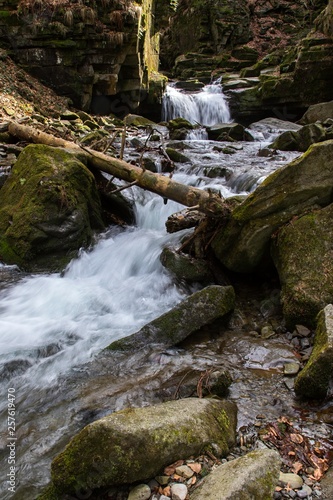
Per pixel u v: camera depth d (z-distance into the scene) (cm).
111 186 669
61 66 1401
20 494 239
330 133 1027
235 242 445
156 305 456
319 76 1692
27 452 268
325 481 233
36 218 558
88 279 545
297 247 395
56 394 324
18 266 566
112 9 1413
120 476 227
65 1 1337
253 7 2375
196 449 244
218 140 1307
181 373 335
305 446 260
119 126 1456
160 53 2616
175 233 557
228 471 218
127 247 570
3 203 619
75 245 583
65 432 283
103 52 1434
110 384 329
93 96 1528
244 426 277
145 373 340
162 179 559
